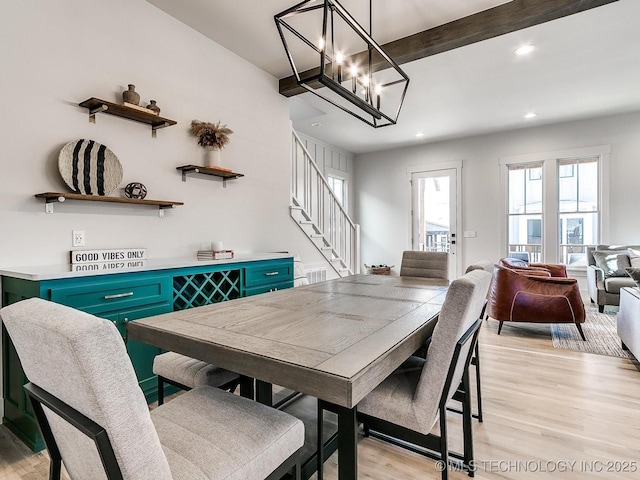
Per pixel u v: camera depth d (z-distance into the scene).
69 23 2.24
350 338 1.24
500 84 4.02
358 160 7.32
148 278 2.21
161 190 2.77
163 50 2.78
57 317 0.71
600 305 4.46
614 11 2.74
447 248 6.34
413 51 3.06
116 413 0.67
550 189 5.47
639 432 1.93
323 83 1.72
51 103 2.16
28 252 2.07
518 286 3.68
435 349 1.22
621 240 5.03
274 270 3.23
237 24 2.95
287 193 4.08
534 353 3.16
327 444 1.44
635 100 4.50
